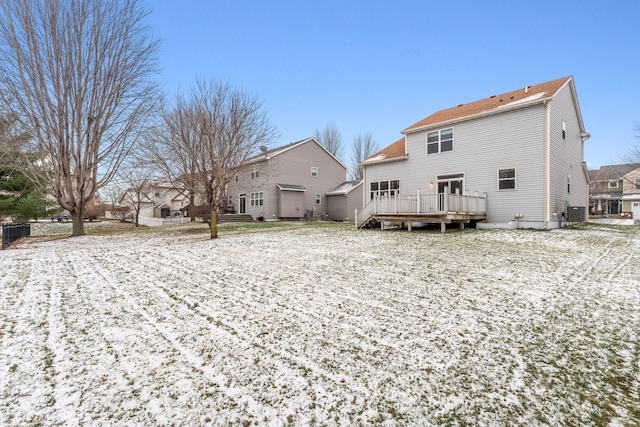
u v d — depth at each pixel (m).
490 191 13.37
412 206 12.79
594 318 3.53
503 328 3.29
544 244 8.69
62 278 5.60
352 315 3.67
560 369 2.53
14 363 2.65
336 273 5.69
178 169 15.21
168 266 6.59
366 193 18.38
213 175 14.41
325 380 2.39
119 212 31.66
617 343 2.95
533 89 14.18
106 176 14.99
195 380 2.40
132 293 4.65
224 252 8.33
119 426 1.91
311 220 26.28
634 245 8.48
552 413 2.02
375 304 4.03
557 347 2.88
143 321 3.58
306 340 3.06
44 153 12.95
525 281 5.02
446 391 2.26
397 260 6.76
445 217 11.43
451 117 14.91
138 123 14.80
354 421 1.96
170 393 2.24
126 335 3.20
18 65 11.92
